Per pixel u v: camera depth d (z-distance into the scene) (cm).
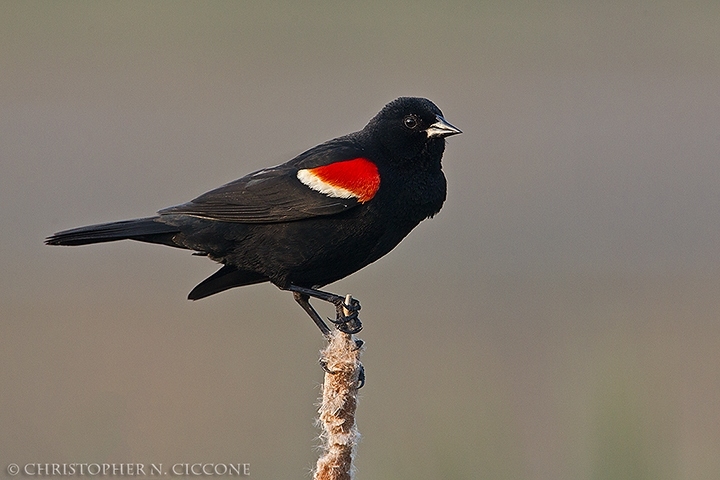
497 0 3406
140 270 1739
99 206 2105
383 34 3136
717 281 1712
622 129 2655
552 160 2453
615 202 2209
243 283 781
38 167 2277
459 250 1928
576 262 1845
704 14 3422
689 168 2417
